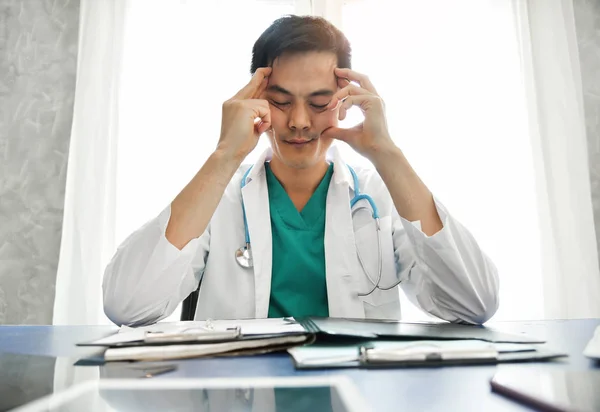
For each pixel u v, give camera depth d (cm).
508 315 186
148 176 189
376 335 55
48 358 51
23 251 190
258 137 95
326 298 104
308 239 107
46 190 193
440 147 195
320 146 105
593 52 211
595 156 204
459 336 56
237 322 72
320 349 50
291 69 97
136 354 48
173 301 90
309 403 31
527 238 190
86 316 174
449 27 203
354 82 100
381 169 91
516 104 198
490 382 36
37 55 201
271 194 113
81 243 179
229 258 106
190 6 198
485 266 86
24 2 204
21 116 197
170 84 194
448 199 193
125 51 195
